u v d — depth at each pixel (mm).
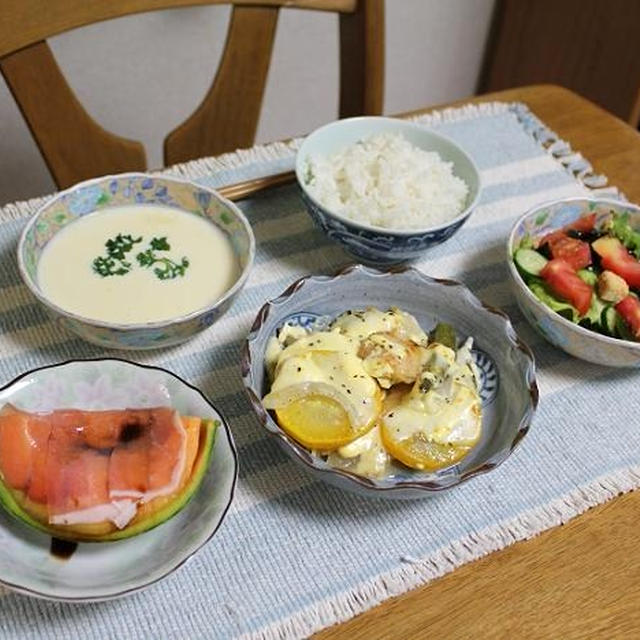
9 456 688
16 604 655
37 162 1667
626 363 875
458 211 1007
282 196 1067
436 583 709
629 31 1780
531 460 812
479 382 844
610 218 1014
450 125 1227
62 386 753
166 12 1570
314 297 878
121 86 1651
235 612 671
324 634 667
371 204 977
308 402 748
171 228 953
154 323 798
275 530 731
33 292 807
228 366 869
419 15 1958
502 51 2123
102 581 649
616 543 755
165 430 716
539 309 885
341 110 1352
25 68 1058
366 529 740
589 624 693
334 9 1219
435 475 756
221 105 1236
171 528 693
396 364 784
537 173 1166
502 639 677
